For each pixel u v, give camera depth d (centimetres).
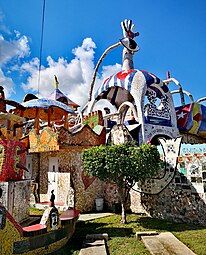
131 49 2462
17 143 1221
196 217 1252
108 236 1089
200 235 1058
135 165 1193
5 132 1154
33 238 833
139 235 1063
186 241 990
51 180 1680
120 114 2292
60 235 938
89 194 1627
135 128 1884
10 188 1095
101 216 1467
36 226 877
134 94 2033
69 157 1599
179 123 2280
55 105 1533
